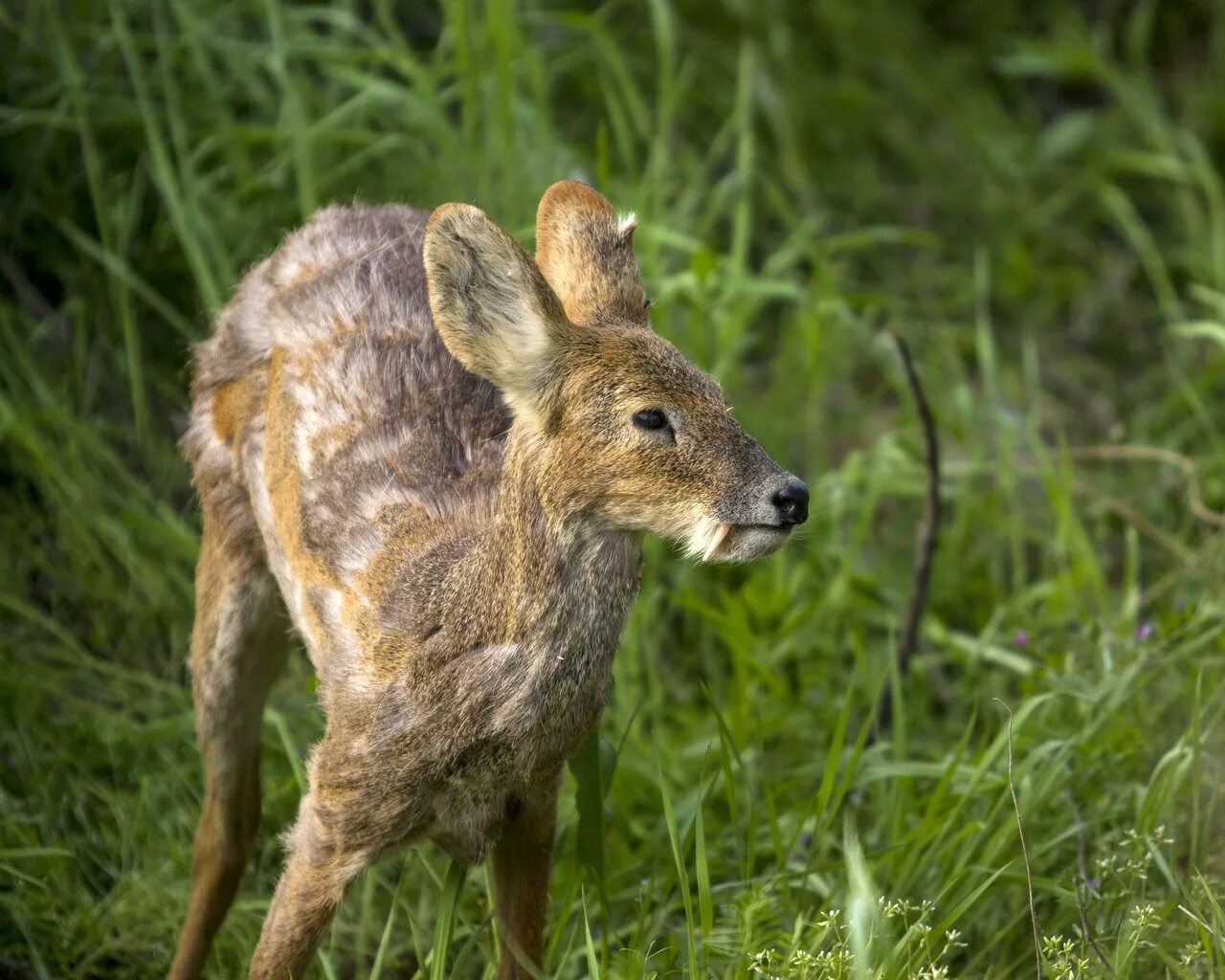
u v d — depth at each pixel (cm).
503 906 787
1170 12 1717
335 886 742
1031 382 1316
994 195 1545
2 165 1162
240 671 856
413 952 899
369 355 802
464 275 695
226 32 1244
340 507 770
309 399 802
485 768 715
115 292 1141
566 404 695
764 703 1070
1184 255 1472
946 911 847
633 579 722
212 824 855
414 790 718
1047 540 1196
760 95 1494
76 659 1016
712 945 789
